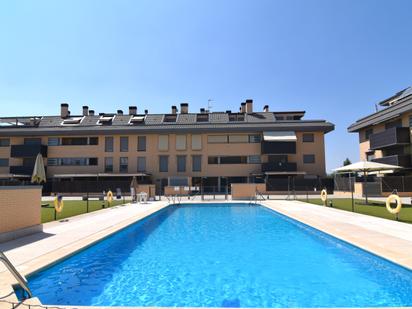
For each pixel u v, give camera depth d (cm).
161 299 667
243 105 5088
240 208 2469
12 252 888
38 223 1238
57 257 834
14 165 4525
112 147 4516
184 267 893
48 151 4553
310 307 623
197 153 4441
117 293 698
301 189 3916
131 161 4475
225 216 2023
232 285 749
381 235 1098
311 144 4359
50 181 4331
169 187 3828
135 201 2898
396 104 3181
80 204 2611
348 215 1684
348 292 696
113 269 873
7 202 1058
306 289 718
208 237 1327
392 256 819
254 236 1343
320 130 4309
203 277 806
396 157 3203
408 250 881
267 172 4166
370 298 664
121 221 1539
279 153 4222
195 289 723
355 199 2878
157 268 883
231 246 1154
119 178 4447
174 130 4356
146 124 4634
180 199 3142
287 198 3136
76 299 664
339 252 1043
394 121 3459
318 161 4328
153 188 3531
